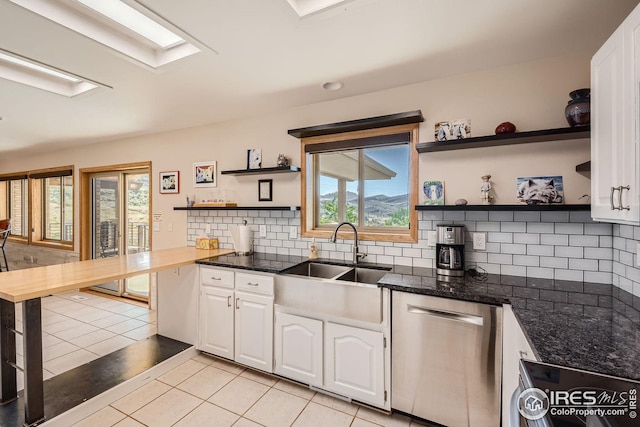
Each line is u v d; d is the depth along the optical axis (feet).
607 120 4.43
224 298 8.39
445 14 5.13
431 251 7.73
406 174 8.52
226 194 10.82
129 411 6.56
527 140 6.47
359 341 6.50
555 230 6.54
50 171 16.37
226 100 8.93
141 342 9.44
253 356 7.91
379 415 6.43
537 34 5.73
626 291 5.58
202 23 5.31
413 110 7.92
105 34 5.93
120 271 7.10
